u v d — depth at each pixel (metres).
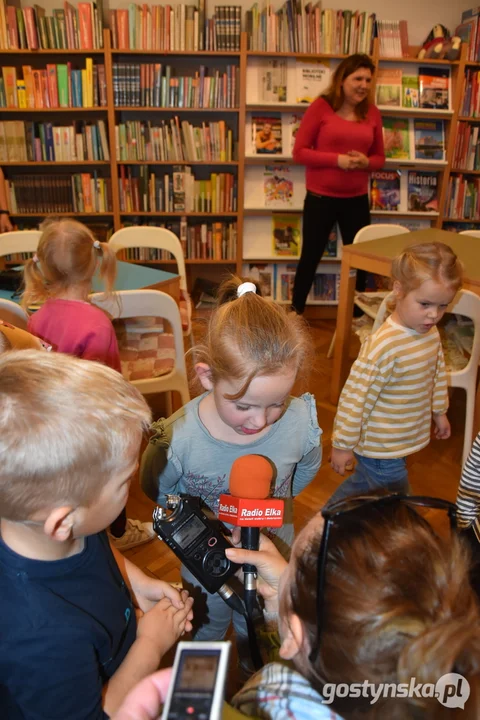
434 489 2.17
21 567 0.63
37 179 3.88
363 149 3.44
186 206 4.04
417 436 1.64
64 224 1.60
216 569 0.81
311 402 1.07
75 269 1.54
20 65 3.83
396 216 4.23
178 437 1.00
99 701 0.65
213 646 0.43
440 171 4.18
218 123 3.87
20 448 0.56
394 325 1.56
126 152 3.86
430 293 1.44
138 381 2.03
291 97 3.85
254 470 0.84
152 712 0.55
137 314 1.87
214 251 4.16
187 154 3.91
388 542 0.44
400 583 0.42
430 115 4.01
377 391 1.55
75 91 3.68
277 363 0.83
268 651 0.74
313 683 0.44
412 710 0.39
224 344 0.84
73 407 0.58
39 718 0.61
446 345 2.33
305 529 0.53
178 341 2.02
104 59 3.78
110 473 0.62
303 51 3.77
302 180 4.08
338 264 4.28
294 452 1.03
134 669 0.73
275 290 4.30
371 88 3.51
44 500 0.58
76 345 1.50
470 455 1.24
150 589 0.90
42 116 3.97
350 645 0.41
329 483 2.15
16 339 1.09
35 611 0.61
